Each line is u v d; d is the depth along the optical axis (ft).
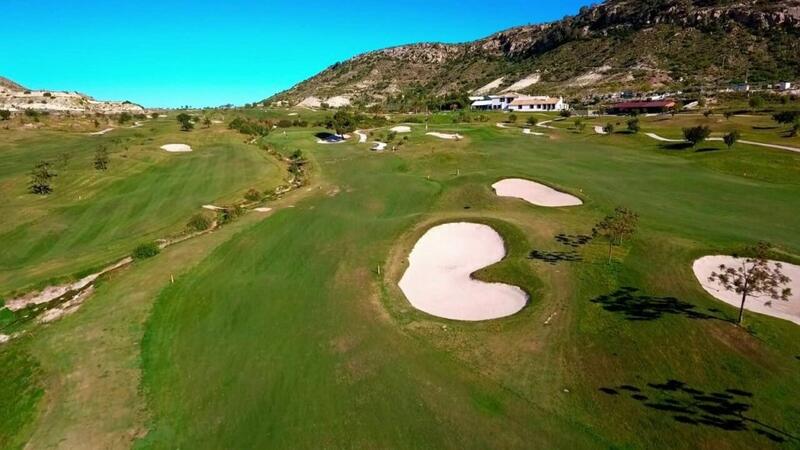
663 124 309.83
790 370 68.13
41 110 460.55
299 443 60.29
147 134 334.85
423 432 60.59
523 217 135.44
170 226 155.22
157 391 72.84
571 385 67.77
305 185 206.08
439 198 160.86
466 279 106.22
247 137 347.15
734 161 192.34
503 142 263.29
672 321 80.18
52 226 155.12
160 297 101.76
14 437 66.18
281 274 110.01
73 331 90.84
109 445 62.85
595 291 91.71
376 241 125.18
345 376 72.54
